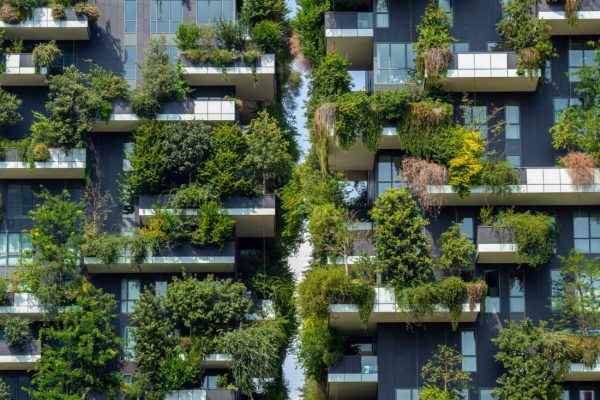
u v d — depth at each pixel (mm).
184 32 106062
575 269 97688
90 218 103938
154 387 99875
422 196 98375
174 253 102375
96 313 100375
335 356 98062
